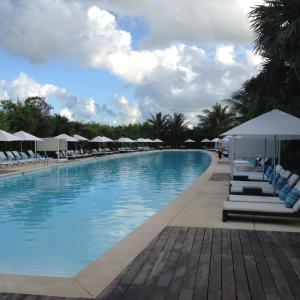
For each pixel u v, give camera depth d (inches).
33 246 328.8
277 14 416.5
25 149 1343.5
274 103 639.8
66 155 1376.7
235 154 658.2
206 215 354.9
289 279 192.2
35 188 680.4
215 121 2785.4
